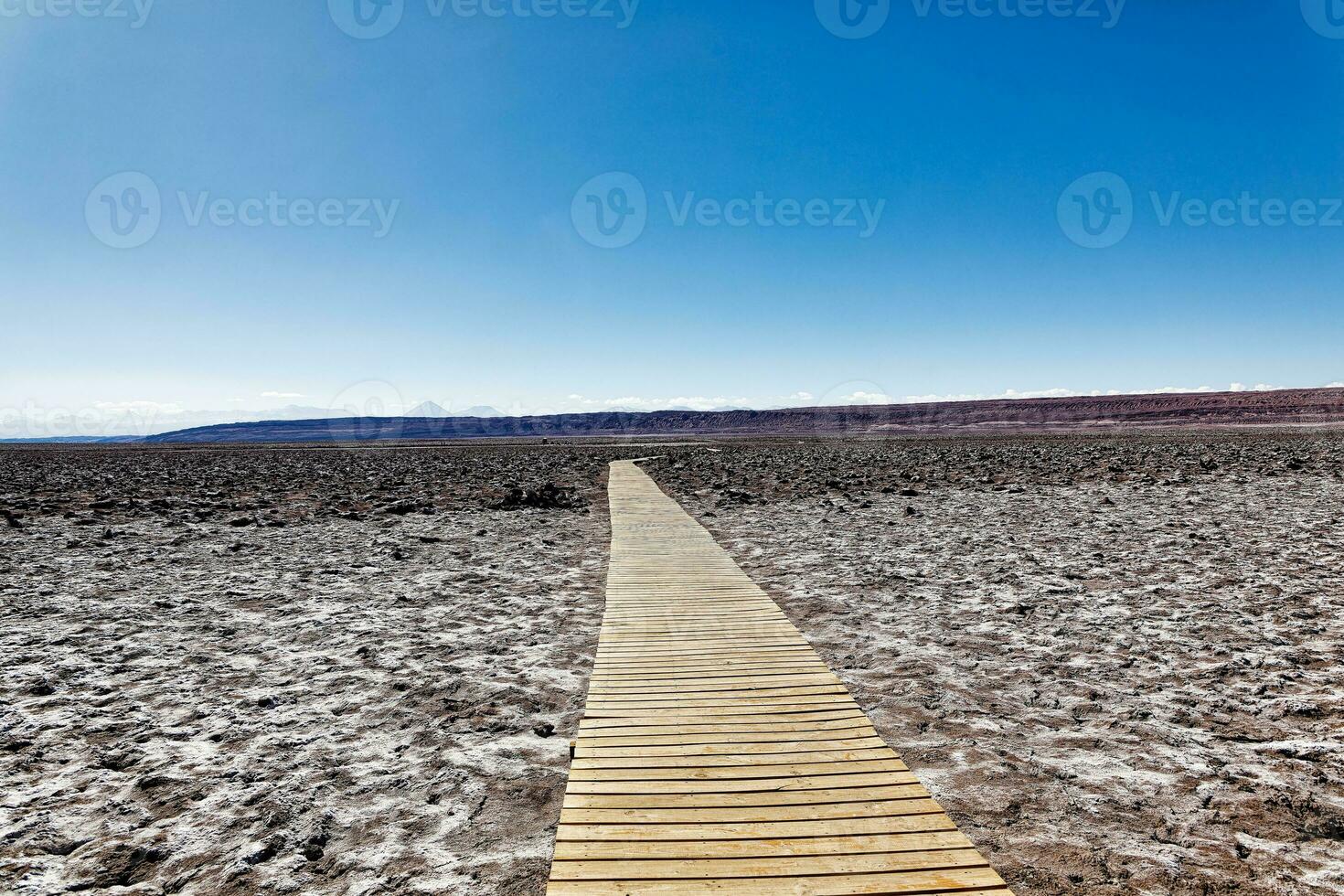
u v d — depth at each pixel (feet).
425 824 14.79
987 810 14.88
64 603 32.14
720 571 34.78
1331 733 18.10
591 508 63.46
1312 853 13.30
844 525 52.47
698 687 19.47
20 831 14.39
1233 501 58.65
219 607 31.73
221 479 92.27
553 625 28.73
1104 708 20.04
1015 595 32.12
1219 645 24.88
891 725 19.17
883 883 11.28
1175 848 13.51
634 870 11.62
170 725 19.62
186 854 13.71
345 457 145.79
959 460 109.29
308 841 14.11
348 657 25.07
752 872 11.54
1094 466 91.97
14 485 84.48
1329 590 31.19
